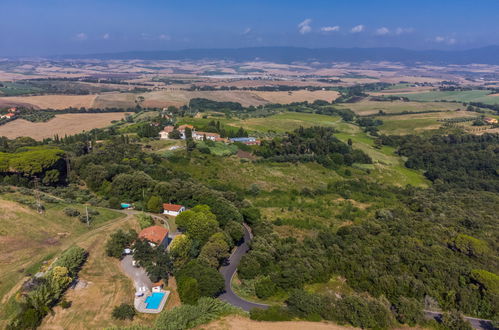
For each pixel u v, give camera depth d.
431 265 75.62
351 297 63.91
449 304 67.50
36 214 78.25
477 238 90.06
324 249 84.56
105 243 73.94
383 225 97.69
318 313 61.78
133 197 103.56
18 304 53.06
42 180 104.25
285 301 68.19
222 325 57.06
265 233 90.81
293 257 78.81
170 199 102.88
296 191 132.75
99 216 87.06
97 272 65.56
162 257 69.44
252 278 73.56
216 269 75.06
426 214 110.06
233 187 130.12
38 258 64.62
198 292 63.28
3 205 77.00
